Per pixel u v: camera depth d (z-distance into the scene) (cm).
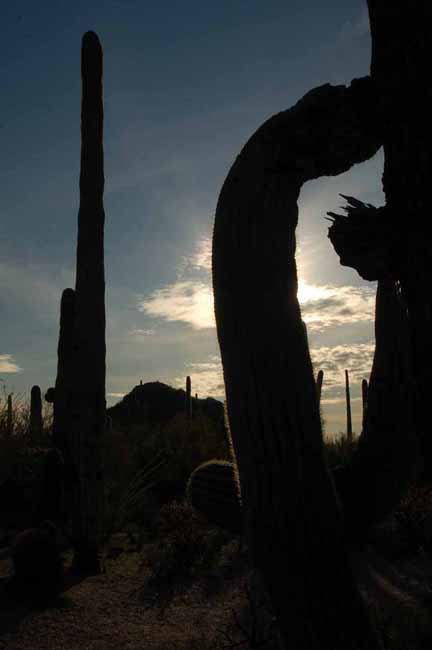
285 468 161
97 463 704
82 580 635
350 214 187
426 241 167
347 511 202
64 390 950
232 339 171
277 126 180
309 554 157
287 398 164
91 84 750
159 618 518
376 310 197
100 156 749
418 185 168
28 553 589
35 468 922
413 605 447
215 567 651
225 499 241
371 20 186
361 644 156
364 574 544
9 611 534
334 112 181
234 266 172
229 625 450
